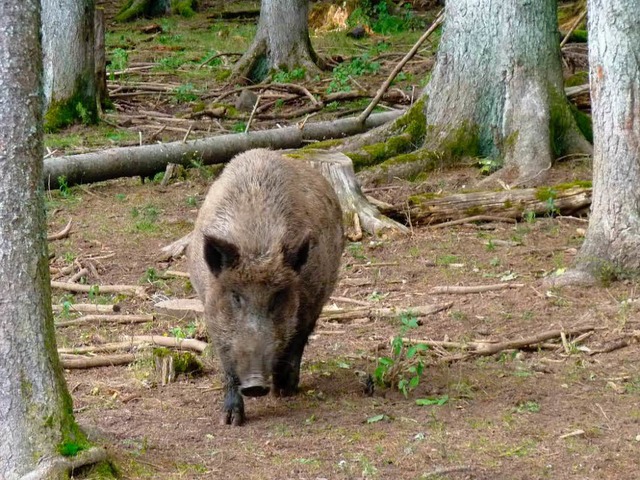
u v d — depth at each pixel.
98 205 18.56
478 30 19.05
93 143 23.02
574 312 12.08
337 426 8.89
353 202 16.11
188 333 11.73
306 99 28.73
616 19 12.50
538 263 14.30
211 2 56.06
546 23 19.03
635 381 9.97
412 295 13.18
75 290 13.79
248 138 20.73
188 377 10.45
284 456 8.20
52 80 25.11
